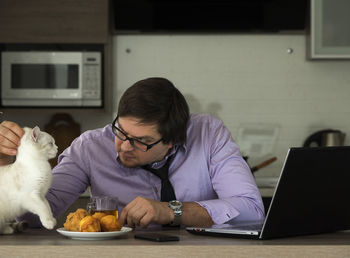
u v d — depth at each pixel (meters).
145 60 3.56
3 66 3.27
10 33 3.25
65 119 3.51
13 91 3.27
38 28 3.25
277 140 3.55
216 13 3.42
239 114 3.56
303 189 1.05
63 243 0.99
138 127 1.40
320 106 3.55
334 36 3.29
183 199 1.67
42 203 1.12
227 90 3.56
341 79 3.55
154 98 1.41
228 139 1.74
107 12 3.26
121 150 1.47
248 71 3.56
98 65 3.25
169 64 3.57
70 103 3.28
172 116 1.44
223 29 3.45
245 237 1.08
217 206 1.34
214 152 1.70
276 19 3.42
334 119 3.55
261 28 3.44
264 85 3.56
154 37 3.56
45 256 0.94
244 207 1.40
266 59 3.56
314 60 3.50
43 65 3.26
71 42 3.26
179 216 1.28
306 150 1.01
